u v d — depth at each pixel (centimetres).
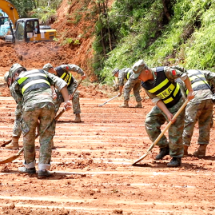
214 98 926
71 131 1294
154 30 2630
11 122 1433
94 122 1482
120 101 2083
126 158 922
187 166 844
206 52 1956
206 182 715
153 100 811
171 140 831
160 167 838
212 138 1209
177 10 2464
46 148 746
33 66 3475
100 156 940
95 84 2702
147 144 1091
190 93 782
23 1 5081
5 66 3431
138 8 2911
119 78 1828
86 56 3347
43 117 743
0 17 4300
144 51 2591
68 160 895
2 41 3997
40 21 4919
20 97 787
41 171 739
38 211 539
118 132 1284
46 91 752
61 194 633
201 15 2239
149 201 602
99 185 686
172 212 548
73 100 1454
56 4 5084
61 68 1338
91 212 543
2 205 573
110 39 3006
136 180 724
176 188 674
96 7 3109
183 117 822
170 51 2298
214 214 542
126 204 584
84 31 3366
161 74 787
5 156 931
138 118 1585
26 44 3834
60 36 4084
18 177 750
